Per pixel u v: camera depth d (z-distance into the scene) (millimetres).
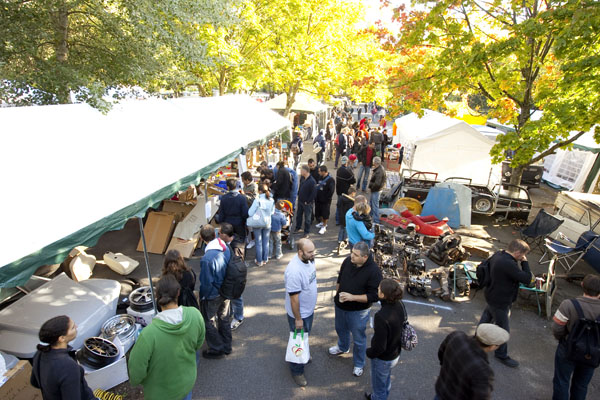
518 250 4273
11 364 3461
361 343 4160
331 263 7402
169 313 2852
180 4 6633
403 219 8680
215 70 11531
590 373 3631
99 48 6734
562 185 15047
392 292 3232
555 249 7520
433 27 9453
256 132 8648
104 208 3572
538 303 5945
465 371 2562
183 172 5086
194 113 7422
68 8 6066
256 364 4547
